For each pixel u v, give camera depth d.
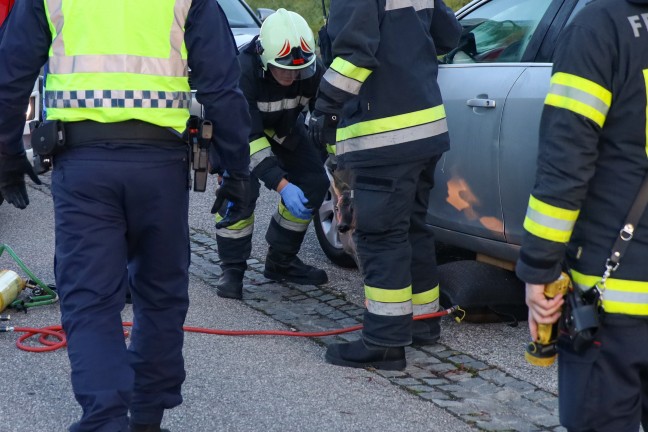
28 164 3.91
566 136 2.78
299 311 6.04
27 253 7.11
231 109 3.69
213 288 6.45
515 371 5.10
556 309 2.94
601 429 2.92
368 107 4.79
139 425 3.92
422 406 4.62
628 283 2.81
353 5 4.47
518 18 5.80
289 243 6.47
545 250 2.85
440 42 5.20
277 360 5.18
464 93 5.80
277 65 5.49
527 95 5.38
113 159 3.54
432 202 6.12
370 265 5.02
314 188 6.23
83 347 3.46
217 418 4.43
